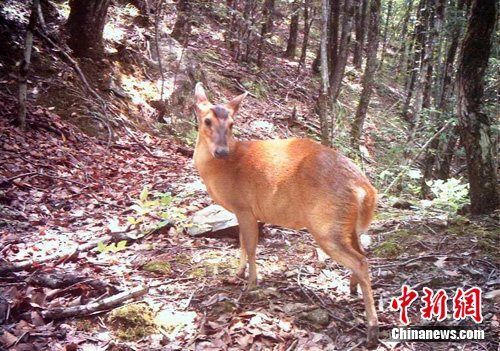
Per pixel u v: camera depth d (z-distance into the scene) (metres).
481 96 2.41
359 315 1.65
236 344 1.50
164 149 3.77
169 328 1.57
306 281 1.84
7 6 3.94
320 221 1.53
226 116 1.71
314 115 5.93
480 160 2.41
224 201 1.74
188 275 1.88
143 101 4.24
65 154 3.10
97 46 4.19
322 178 1.54
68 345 1.45
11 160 2.82
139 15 4.91
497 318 1.61
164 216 2.22
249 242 1.73
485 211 2.43
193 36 6.08
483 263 1.94
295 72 6.96
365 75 4.59
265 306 1.67
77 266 1.91
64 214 2.46
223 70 5.75
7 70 3.66
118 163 3.28
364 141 5.12
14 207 2.42
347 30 5.28
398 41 10.21
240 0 6.63
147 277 1.86
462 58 2.40
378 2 4.52
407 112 7.14
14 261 1.91
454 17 4.67
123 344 1.49
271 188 1.62
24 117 3.19
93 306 1.61
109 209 2.59
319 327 1.58
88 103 3.74
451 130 3.84
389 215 2.57
